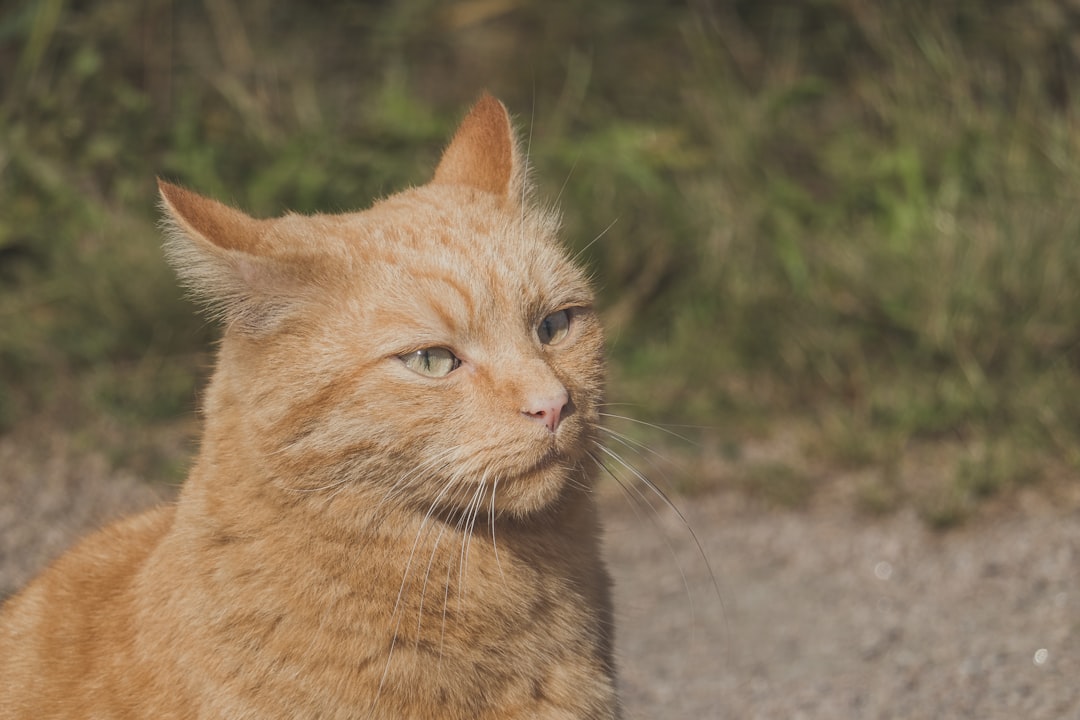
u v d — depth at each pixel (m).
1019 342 6.95
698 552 6.11
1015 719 4.46
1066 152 7.61
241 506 3.31
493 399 3.31
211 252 3.31
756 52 8.90
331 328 3.33
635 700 4.86
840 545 6.07
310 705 3.26
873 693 4.76
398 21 9.19
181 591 3.31
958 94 8.05
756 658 5.14
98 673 3.42
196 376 6.76
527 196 4.02
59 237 7.42
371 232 3.53
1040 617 5.23
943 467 6.61
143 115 7.81
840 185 8.17
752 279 7.66
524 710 3.43
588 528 3.71
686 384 7.37
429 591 3.34
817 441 6.84
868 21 8.64
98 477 6.24
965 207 7.61
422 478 3.32
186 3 8.66
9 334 7.06
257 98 8.37
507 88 8.95
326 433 3.28
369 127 8.05
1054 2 8.30
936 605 5.46
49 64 7.94
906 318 7.18
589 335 3.71
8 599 3.96
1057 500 6.20
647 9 9.21
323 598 3.28
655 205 7.98
